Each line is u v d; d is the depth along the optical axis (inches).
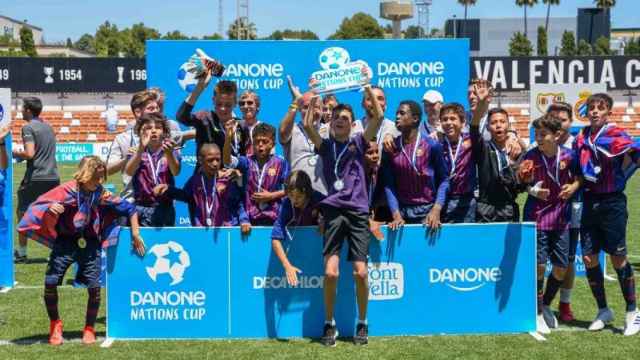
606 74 1092.5
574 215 247.1
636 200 677.3
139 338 232.1
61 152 1152.2
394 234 232.7
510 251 236.1
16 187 743.1
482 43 2849.4
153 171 248.4
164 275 231.1
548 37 2945.4
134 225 229.3
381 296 233.5
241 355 213.6
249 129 266.1
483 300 236.1
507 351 216.5
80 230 223.1
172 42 349.1
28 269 360.5
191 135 292.4
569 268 251.4
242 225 230.5
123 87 1204.5
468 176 241.4
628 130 1213.7
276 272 232.4
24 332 243.6
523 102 1211.2
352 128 251.0
